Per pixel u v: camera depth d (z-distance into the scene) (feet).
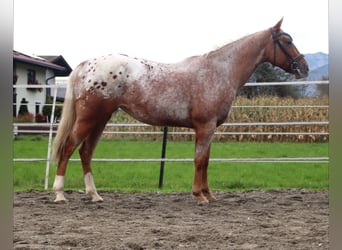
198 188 18.86
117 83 18.51
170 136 53.42
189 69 18.93
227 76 19.08
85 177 19.76
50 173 31.65
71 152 18.89
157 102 18.58
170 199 20.43
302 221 14.94
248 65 19.71
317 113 50.72
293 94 69.97
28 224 14.40
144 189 23.93
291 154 39.19
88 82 18.57
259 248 11.00
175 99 18.66
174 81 18.70
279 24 20.13
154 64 19.07
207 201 18.86
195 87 18.70
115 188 24.48
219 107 18.89
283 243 11.55
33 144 51.83
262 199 20.34
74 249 10.97
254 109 52.42
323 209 17.60
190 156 38.81
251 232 13.07
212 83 18.79
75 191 22.61
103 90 18.49
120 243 11.61
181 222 14.84
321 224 14.33
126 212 16.96
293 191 23.02
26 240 11.96
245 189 24.21
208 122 18.81
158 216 16.10
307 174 30.66
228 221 15.02
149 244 11.46
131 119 55.98
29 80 79.51
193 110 18.75
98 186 25.45
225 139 51.80
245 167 34.35
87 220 15.24
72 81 19.16
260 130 50.67
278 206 18.38
